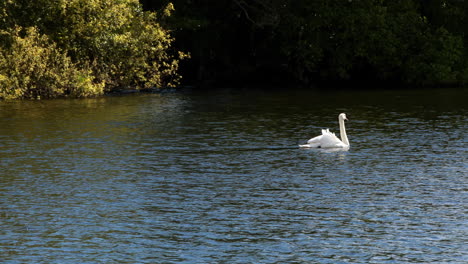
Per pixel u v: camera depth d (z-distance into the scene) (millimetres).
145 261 13945
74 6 45969
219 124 32062
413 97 46562
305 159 23641
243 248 14672
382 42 57781
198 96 47156
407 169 21938
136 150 25328
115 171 21859
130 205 17922
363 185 19906
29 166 22625
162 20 55938
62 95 46125
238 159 23672
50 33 46656
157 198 18609
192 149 25500
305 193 19062
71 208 17672
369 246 14750
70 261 13961
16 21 45406
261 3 57969
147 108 38969
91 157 24062
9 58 43281
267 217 16828
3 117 34375
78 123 32281
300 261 13906
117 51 47781
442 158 23641
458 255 14195
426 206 17688
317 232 15688
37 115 35250
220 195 18891
